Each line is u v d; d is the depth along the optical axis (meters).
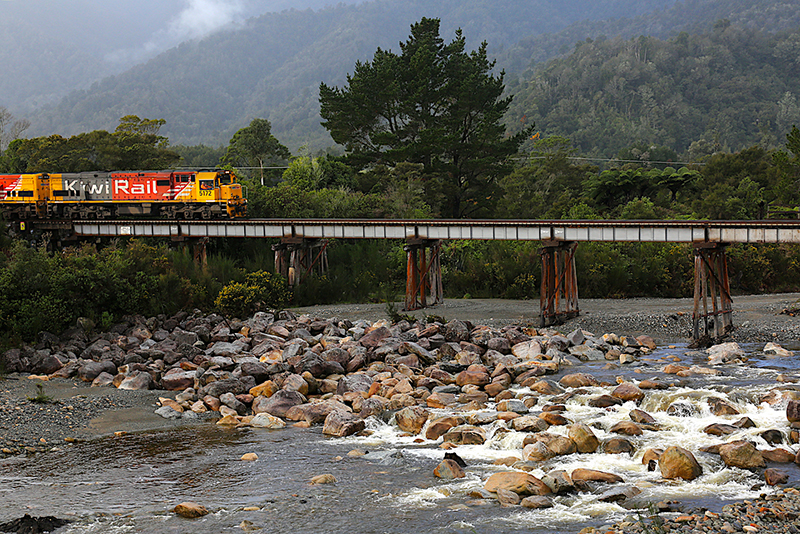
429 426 21.94
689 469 16.70
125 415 25.50
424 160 88.62
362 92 87.19
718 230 38.06
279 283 55.88
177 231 58.75
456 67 89.38
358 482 17.55
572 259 47.41
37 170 86.62
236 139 120.19
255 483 17.77
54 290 41.16
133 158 91.75
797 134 81.56
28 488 17.69
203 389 27.86
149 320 45.47
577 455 18.92
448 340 38.28
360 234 52.56
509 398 25.64
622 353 35.38
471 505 15.59
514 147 88.62
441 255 69.56
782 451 17.75
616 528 13.63
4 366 33.69
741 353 33.34
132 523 15.11
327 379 29.78
